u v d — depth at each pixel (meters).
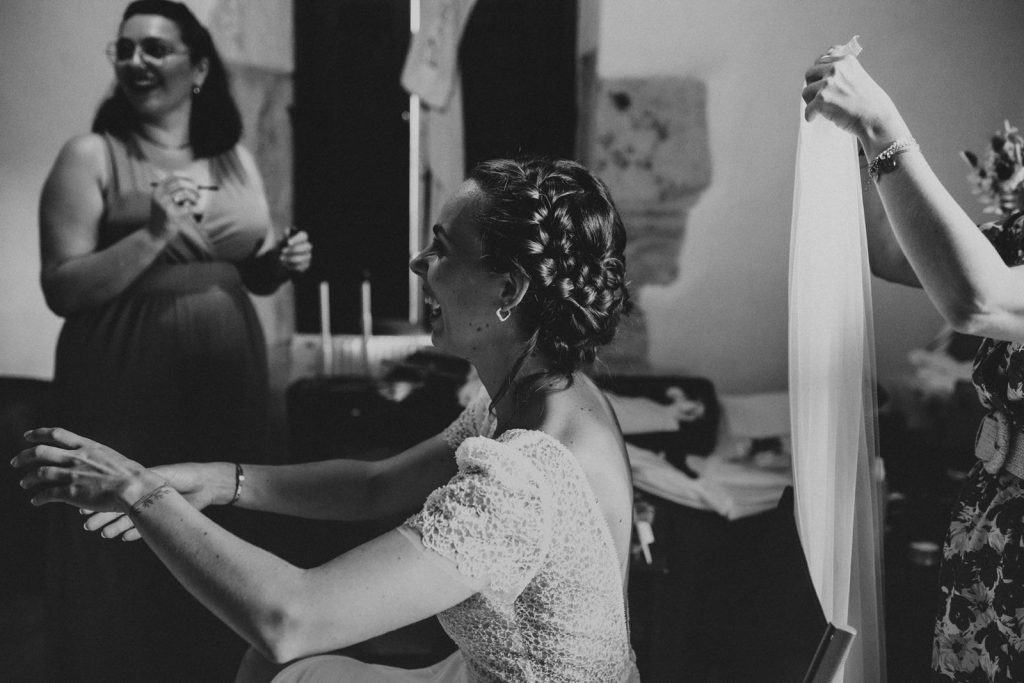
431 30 3.08
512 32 3.10
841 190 1.22
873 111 1.13
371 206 3.16
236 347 2.75
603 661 1.11
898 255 1.42
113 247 2.59
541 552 1.01
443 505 0.99
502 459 1.01
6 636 2.59
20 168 2.87
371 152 3.13
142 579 2.47
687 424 2.85
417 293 3.25
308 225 3.13
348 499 1.42
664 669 2.19
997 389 1.30
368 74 3.09
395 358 3.13
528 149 3.15
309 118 3.08
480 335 1.15
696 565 2.30
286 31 2.98
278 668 1.34
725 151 3.10
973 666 1.34
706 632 2.21
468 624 1.07
